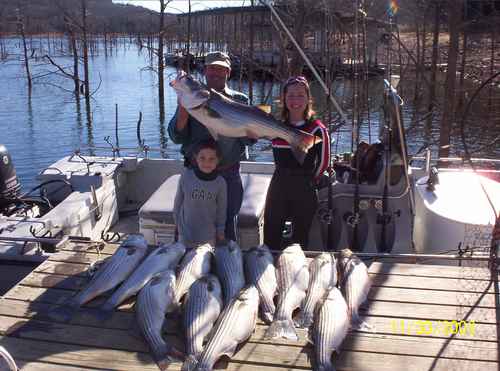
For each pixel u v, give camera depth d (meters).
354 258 3.89
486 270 3.87
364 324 3.24
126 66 48.84
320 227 5.08
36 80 36.72
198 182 4.35
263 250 3.98
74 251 4.32
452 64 13.41
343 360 2.93
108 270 3.71
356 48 6.45
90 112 26.00
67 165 7.13
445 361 2.91
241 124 3.89
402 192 4.91
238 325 3.04
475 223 4.37
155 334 3.08
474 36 25.47
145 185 7.51
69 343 3.09
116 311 3.44
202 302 3.25
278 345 3.05
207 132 4.39
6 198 6.43
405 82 20.64
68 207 5.86
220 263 3.79
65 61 51.03
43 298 3.60
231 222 4.62
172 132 4.35
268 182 6.02
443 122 13.61
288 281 3.58
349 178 5.16
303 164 4.42
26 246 4.82
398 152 4.76
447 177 5.45
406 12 18.16
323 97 23.05
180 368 2.83
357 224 4.85
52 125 23.17
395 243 4.88
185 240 4.55
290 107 4.39
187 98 3.80
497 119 20.36
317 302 3.33
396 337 3.13
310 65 6.21
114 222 6.95
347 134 15.88
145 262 3.77
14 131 21.97
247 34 28.39
